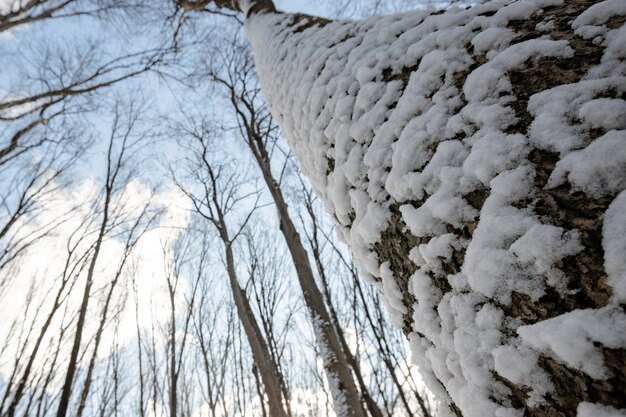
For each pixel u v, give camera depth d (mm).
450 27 1176
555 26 909
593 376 532
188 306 11562
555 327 577
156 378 12016
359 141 1220
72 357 6457
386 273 1164
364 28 1564
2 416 6855
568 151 662
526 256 652
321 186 1601
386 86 1205
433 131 950
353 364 8148
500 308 706
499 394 712
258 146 7809
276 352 10930
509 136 767
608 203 582
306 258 5285
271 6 2975
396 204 1054
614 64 712
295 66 1842
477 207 785
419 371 1085
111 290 8984
